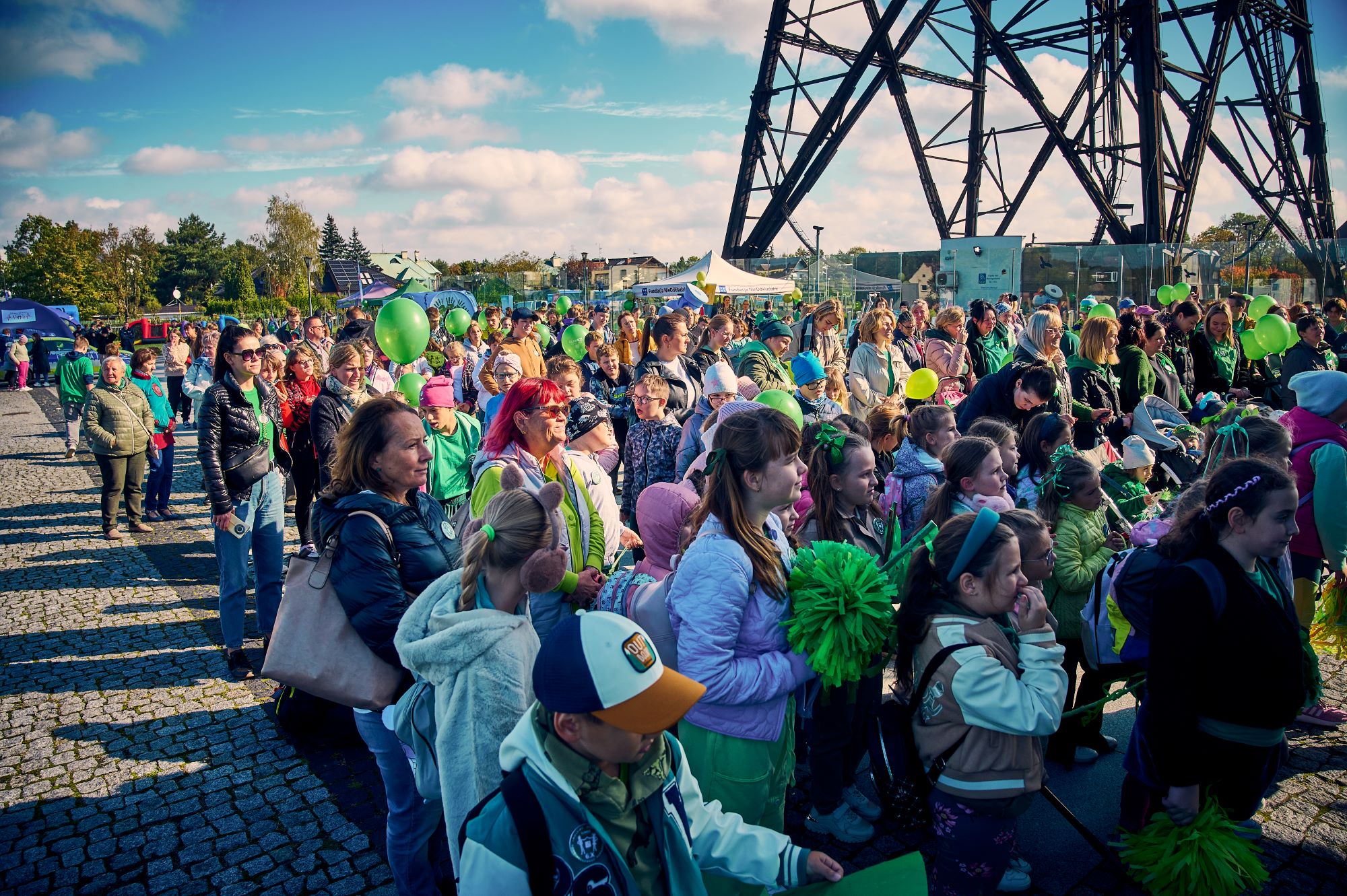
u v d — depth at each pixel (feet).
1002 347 28.71
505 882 4.74
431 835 8.93
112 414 25.57
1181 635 7.87
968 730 7.55
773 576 7.79
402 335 18.28
